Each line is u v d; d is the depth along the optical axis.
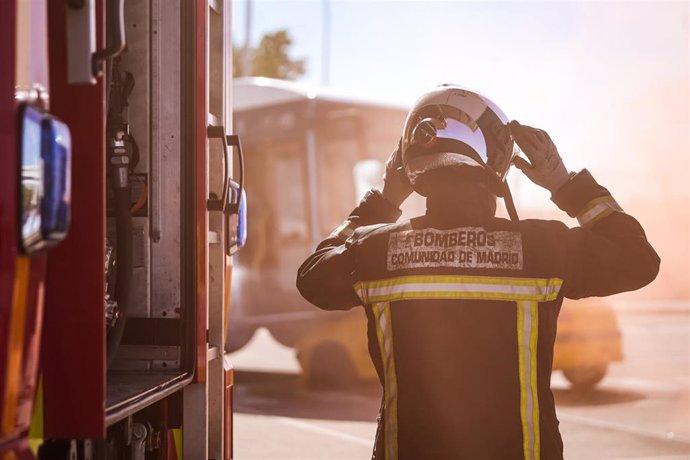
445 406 2.43
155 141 3.44
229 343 12.16
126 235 3.32
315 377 11.41
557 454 2.42
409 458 2.45
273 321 11.91
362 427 8.95
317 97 12.40
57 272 2.30
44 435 2.28
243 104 13.27
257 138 13.01
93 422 2.29
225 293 3.78
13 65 2.04
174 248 3.42
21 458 2.08
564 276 2.46
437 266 2.49
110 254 3.38
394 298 2.53
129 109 3.45
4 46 2.03
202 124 3.48
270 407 10.11
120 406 2.68
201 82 3.48
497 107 2.66
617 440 8.06
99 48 2.44
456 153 2.58
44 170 2.08
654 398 10.26
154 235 3.43
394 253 2.56
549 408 2.44
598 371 10.29
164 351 3.41
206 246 3.47
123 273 3.31
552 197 2.63
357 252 2.61
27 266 2.08
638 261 2.49
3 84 2.01
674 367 13.09
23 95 2.09
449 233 2.52
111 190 3.42
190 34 3.45
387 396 2.53
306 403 10.38
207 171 3.50
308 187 12.19
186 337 3.41
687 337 17.95
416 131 2.60
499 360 2.43
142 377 3.28
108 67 3.38
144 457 3.33
